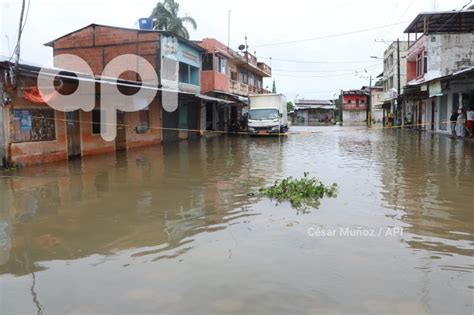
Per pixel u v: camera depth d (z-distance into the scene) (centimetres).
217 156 1650
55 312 385
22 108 1301
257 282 440
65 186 986
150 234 610
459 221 662
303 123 7562
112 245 565
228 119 3853
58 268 488
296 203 786
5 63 1157
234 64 3825
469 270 470
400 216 692
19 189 950
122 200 833
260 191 882
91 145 1686
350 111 7269
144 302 401
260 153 1766
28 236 607
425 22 2808
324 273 462
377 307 387
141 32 2342
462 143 2016
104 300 406
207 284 437
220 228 633
